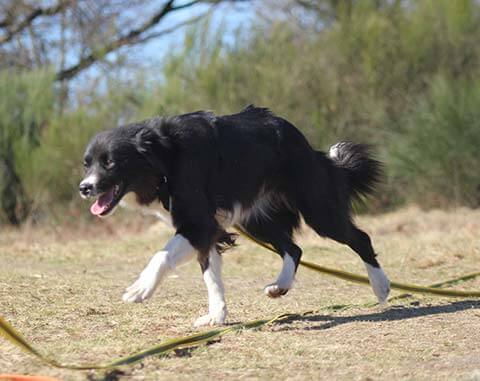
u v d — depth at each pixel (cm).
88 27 2447
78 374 489
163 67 1800
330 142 1762
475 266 1006
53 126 1727
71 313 706
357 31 1775
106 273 1014
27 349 510
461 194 1648
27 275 948
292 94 1781
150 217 1694
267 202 743
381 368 516
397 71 1764
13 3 2392
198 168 651
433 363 529
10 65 2444
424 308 721
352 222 762
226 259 1112
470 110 1623
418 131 1659
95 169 647
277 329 641
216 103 1761
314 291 845
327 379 491
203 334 594
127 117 1800
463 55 1741
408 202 1683
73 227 1691
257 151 702
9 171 1725
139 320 678
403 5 1794
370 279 748
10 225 1722
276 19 1883
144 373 500
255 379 492
